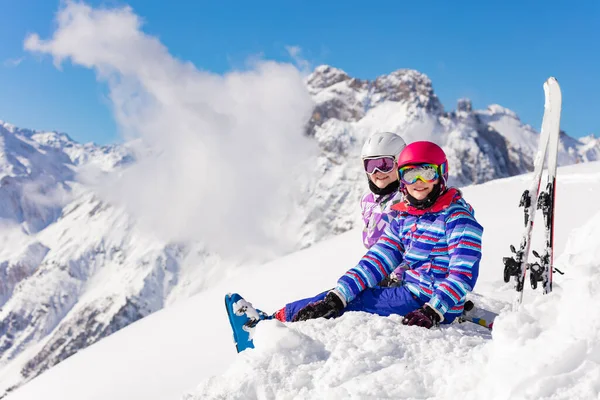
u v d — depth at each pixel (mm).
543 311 2342
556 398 1903
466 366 2355
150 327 10492
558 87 2975
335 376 2594
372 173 4492
